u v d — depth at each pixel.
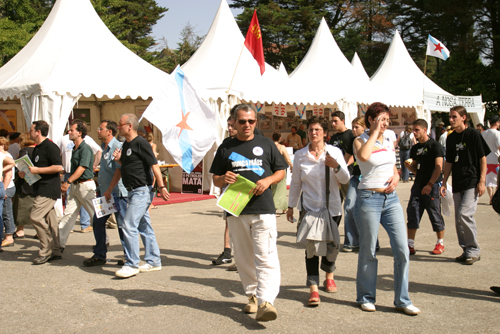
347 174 4.21
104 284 4.75
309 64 16.48
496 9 27.19
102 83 9.66
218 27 13.73
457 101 18.31
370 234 3.85
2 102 12.34
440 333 3.40
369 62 36.00
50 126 8.70
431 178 5.70
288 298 4.25
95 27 11.04
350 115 14.79
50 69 9.38
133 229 5.01
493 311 3.85
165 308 4.02
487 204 10.10
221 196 3.72
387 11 37.22
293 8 36.88
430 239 6.80
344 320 3.69
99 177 5.60
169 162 12.93
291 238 7.01
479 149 5.36
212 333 3.46
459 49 27.72
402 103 17.38
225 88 11.91
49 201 5.65
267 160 3.85
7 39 21.25
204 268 5.36
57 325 3.66
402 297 3.83
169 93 6.04
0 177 6.18
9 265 5.59
